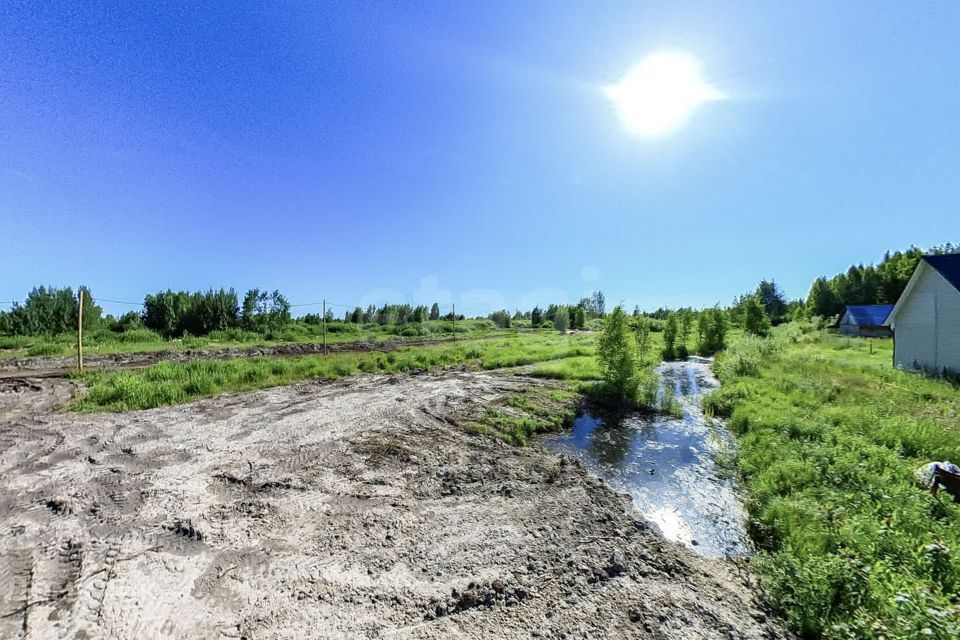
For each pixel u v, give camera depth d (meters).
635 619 3.27
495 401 10.67
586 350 20.88
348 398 10.48
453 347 22.61
